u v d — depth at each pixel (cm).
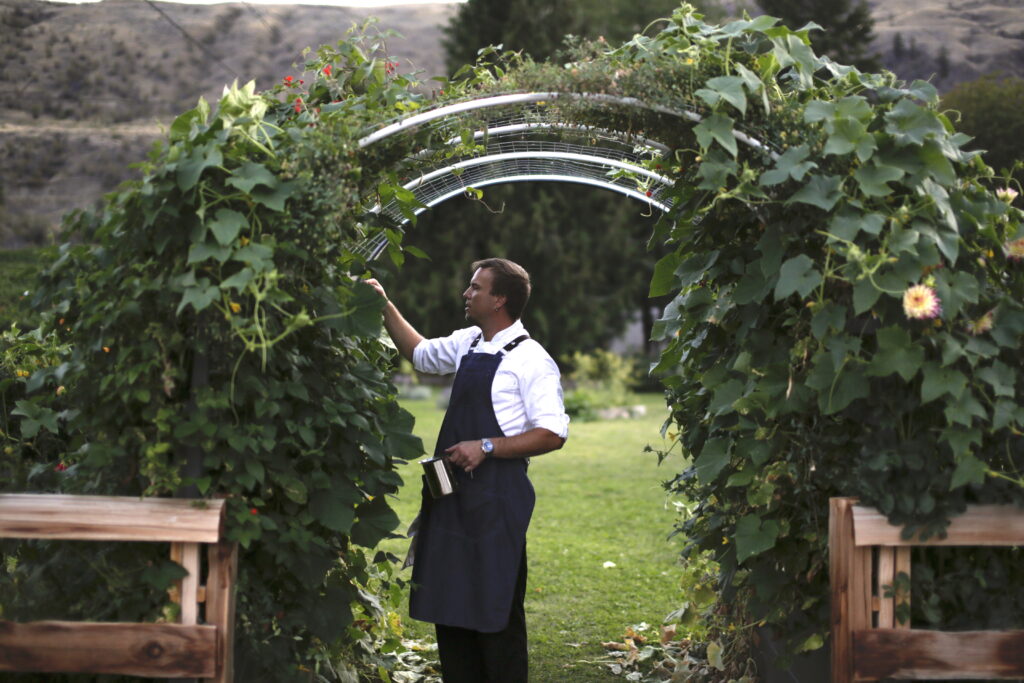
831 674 227
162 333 204
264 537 216
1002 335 213
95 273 212
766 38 233
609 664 325
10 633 201
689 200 255
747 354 231
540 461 824
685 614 296
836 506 218
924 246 207
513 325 284
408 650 336
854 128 209
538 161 328
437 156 268
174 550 205
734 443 241
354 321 222
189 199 199
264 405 206
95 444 208
